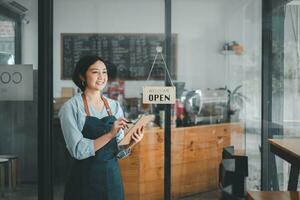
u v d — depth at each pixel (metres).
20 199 4.10
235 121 4.42
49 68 4.10
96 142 3.21
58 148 4.07
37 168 4.09
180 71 4.37
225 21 4.38
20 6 4.07
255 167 4.36
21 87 4.07
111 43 4.36
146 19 4.37
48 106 4.08
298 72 4.34
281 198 2.29
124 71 4.34
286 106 4.36
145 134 4.18
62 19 4.27
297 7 4.33
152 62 4.36
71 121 3.29
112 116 3.37
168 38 4.36
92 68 3.51
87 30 4.32
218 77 4.41
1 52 4.07
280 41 4.35
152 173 4.23
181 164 4.31
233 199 3.85
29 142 4.10
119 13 4.36
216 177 4.39
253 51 4.39
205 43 4.38
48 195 4.07
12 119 4.09
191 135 4.35
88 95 3.47
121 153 3.29
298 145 2.78
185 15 4.37
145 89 4.32
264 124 4.37
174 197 4.29
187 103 4.36
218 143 4.42
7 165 4.11
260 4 4.36
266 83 4.36
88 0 4.31
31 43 4.07
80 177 3.27
